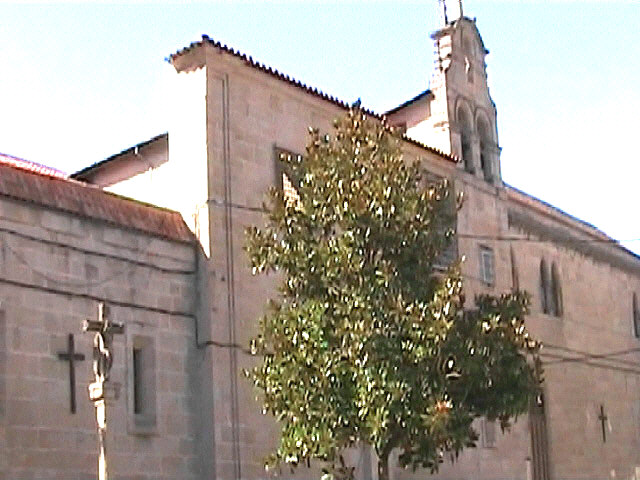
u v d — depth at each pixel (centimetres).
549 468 4034
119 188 3064
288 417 2006
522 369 2055
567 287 4441
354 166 2075
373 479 3002
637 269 5169
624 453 4656
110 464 2350
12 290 2227
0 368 2170
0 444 2130
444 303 1948
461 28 3950
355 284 1984
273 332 2069
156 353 2538
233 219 2766
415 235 2030
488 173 3988
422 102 3844
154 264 2580
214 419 2597
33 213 2303
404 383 1894
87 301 2386
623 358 4834
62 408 2273
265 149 2920
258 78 2928
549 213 4381
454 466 3425
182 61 2809
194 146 2762
